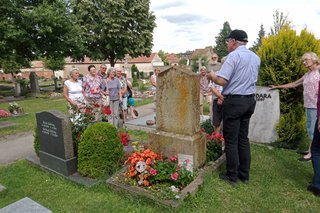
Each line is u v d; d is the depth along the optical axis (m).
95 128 4.21
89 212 3.35
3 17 14.15
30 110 12.45
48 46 17.91
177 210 3.23
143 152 4.05
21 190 3.96
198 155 4.22
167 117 4.33
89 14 21.39
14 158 5.56
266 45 5.60
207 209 3.29
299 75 5.23
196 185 3.63
